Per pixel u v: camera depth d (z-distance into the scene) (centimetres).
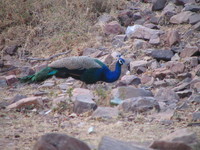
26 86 3244
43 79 2958
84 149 1446
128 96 2664
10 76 3347
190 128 2133
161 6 4397
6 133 2028
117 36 3969
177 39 3700
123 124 2203
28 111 2502
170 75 3241
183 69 3275
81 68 2884
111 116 2333
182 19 4078
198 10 4181
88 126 2172
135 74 3362
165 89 2767
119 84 3066
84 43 3962
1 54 4031
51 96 2889
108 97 2622
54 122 2270
